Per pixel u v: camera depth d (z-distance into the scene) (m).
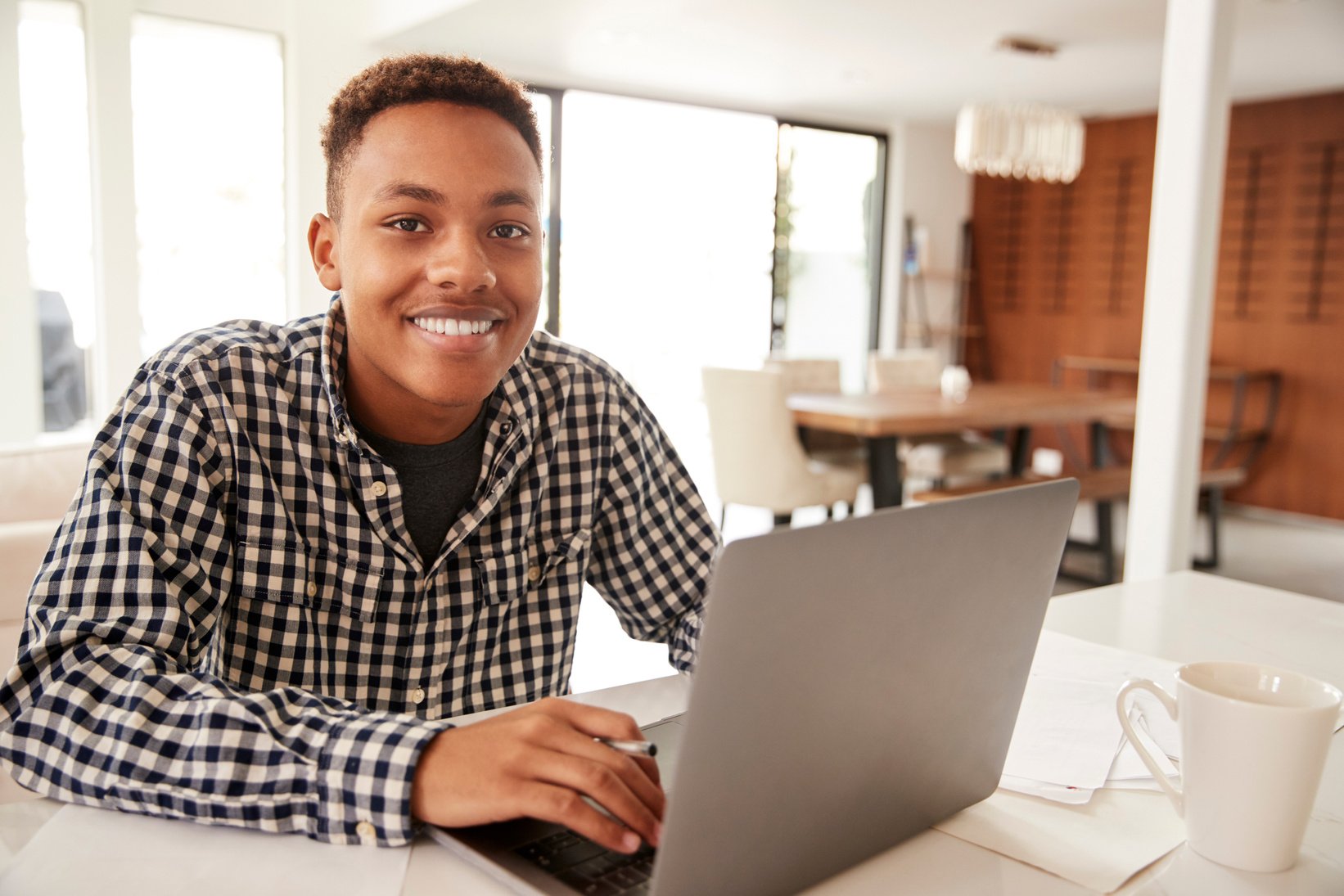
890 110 6.50
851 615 0.55
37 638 0.76
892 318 7.12
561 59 5.18
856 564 0.54
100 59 3.98
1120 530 5.38
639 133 6.07
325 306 4.61
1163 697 0.70
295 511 0.93
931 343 7.38
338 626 0.95
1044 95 5.88
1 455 1.54
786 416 4.03
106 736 0.69
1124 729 0.72
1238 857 0.65
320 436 0.94
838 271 7.03
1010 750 0.82
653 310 6.29
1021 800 0.75
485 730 0.68
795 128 6.71
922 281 7.23
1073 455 6.76
